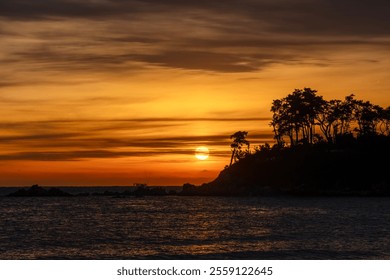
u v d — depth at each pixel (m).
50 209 159.38
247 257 64.62
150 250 71.06
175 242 78.38
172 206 168.50
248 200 194.62
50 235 88.06
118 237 84.81
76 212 145.25
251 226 100.69
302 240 78.31
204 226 101.94
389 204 163.62
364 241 76.12
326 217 118.69
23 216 130.88
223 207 160.25
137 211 147.50
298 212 135.62
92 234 89.25
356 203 170.25
